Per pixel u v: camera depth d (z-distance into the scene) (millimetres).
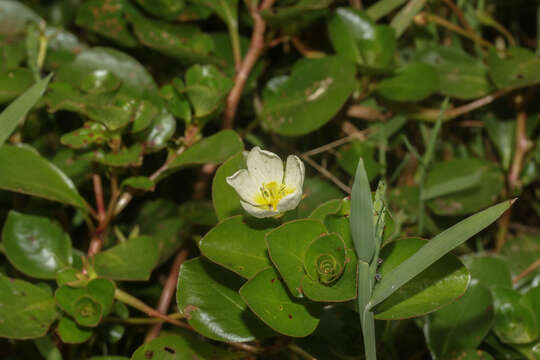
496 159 577
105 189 515
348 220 417
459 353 457
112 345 488
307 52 548
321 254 411
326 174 537
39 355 479
